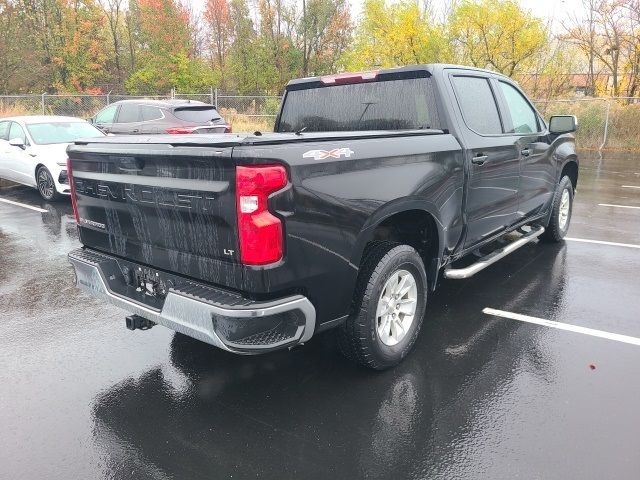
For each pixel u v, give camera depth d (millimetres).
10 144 10469
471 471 2707
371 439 2977
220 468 2762
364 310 3383
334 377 3652
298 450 2895
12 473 2738
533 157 5477
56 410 3301
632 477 2631
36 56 38469
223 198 2770
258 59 38188
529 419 3125
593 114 20281
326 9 36906
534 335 4258
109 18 44906
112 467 2783
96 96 22359
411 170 3574
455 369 3730
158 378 3680
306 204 2887
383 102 4406
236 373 3736
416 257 3715
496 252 4891
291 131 5039
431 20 28625
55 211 9383
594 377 3590
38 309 4945
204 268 3000
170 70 40531
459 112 4254
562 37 25875
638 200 10414
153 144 3102
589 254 6559
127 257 3533
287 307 2859
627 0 24484
